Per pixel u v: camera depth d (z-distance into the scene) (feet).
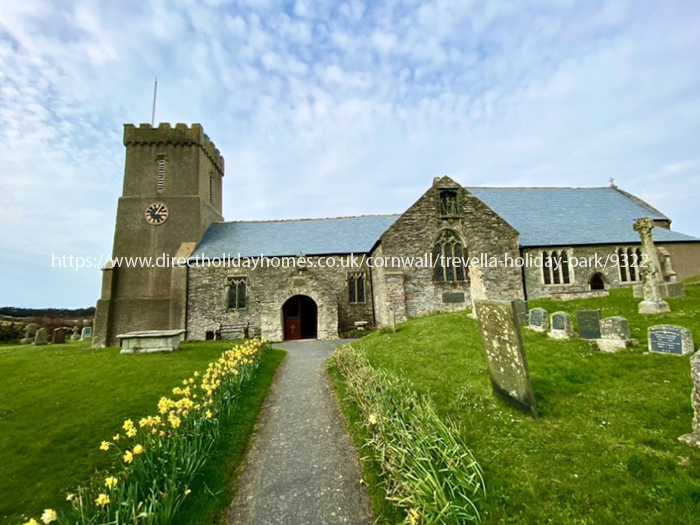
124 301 89.92
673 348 29.94
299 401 33.45
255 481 20.80
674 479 14.75
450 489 15.29
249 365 40.86
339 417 29.07
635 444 17.92
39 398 34.04
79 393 35.29
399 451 17.67
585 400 23.67
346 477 20.57
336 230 103.14
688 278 84.84
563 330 40.06
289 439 25.81
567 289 83.10
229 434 25.90
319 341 74.33
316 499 18.81
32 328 120.78
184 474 18.60
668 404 21.50
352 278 91.66
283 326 80.48
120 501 15.20
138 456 19.39
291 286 78.02
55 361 51.47
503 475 16.72
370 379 29.09
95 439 25.35
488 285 75.20
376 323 85.76
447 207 77.71
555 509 14.24
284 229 104.17
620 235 88.84
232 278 88.48
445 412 24.09
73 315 187.21
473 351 37.86
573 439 19.15
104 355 55.88
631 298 58.34
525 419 22.03
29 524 11.94
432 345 42.88
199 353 55.36
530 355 33.65
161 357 52.16
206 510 17.70
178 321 85.40
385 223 105.40
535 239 85.40
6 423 28.27
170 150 99.50
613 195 107.65
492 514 14.47
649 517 13.12
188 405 21.81
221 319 86.53
